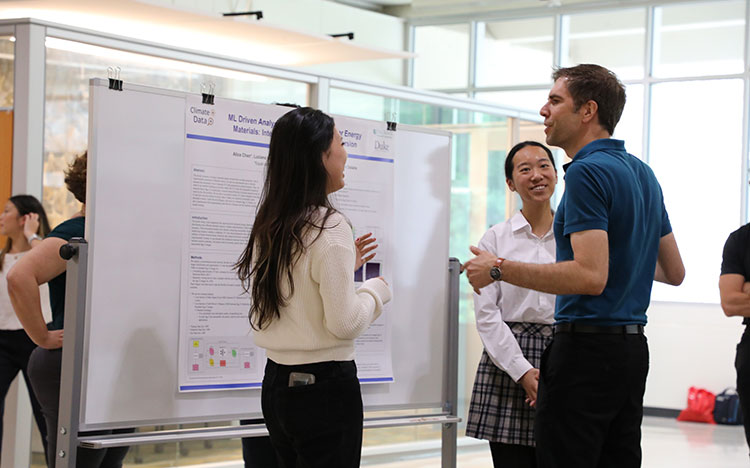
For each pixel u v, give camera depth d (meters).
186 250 2.93
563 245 2.49
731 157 8.62
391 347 3.39
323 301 2.28
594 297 2.41
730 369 8.51
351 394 2.35
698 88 8.77
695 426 8.21
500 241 3.45
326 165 2.38
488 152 6.21
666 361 8.77
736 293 3.40
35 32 4.34
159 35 6.07
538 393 2.54
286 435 2.37
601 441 2.43
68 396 2.69
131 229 2.82
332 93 5.36
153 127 2.87
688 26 8.81
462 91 9.65
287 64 7.45
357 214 3.32
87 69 4.55
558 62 9.23
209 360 2.96
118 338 2.79
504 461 3.29
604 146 2.51
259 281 2.33
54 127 4.45
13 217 4.12
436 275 3.53
